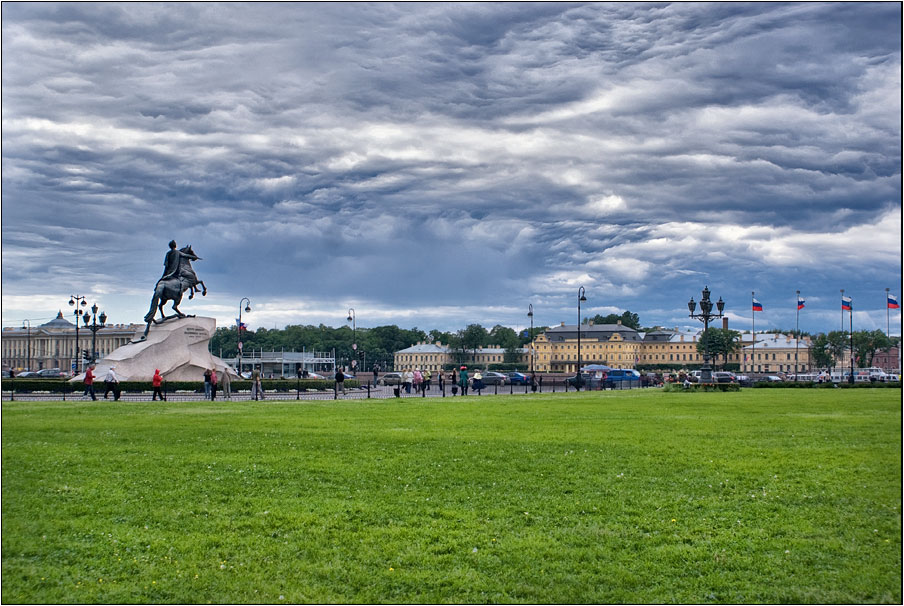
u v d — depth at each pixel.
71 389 71.62
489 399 62.19
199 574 16.78
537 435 34.03
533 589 16.12
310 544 18.44
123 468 25.92
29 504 21.39
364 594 15.95
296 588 16.17
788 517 20.39
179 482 23.94
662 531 19.36
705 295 81.00
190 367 77.19
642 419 41.59
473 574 16.81
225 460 27.33
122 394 69.88
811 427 37.38
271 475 24.94
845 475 24.91
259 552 17.97
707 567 17.19
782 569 17.03
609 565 17.28
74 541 18.62
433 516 20.55
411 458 27.80
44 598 15.68
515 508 21.17
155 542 18.55
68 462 26.81
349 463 26.84
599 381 104.38
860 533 19.17
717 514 20.67
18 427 36.09
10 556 17.75
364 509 21.05
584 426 37.84
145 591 16.03
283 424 38.41
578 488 23.27
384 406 52.03
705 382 80.12
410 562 17.47
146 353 75.25
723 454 28.69
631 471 25.58
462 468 26.02
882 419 41.50
